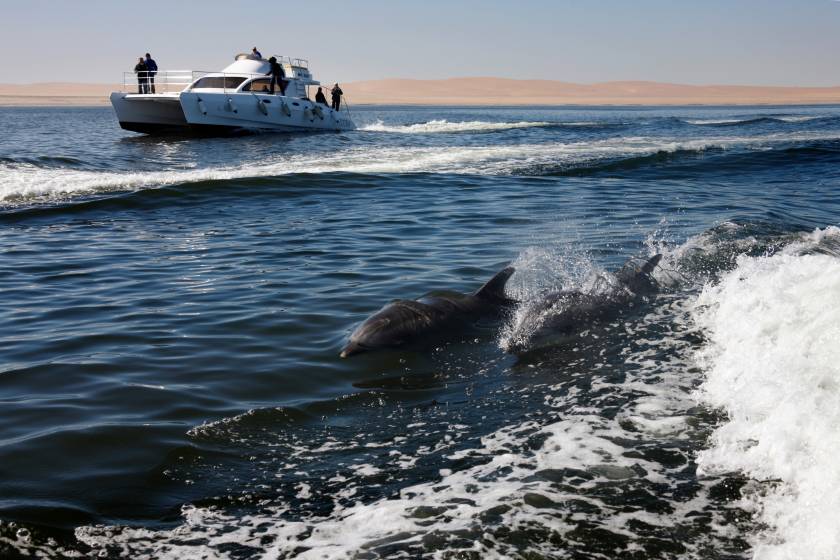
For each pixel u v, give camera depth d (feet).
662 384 20.45
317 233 45.03
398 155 91.76
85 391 21.50
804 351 19.33
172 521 14.79
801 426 15.70
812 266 25.96
